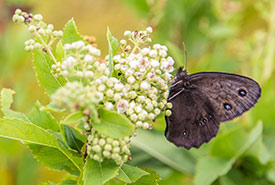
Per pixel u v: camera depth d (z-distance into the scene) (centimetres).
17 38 51
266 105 48
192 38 58
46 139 39
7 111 40
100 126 37
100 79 38
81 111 37
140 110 38
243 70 57
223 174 45
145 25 52
